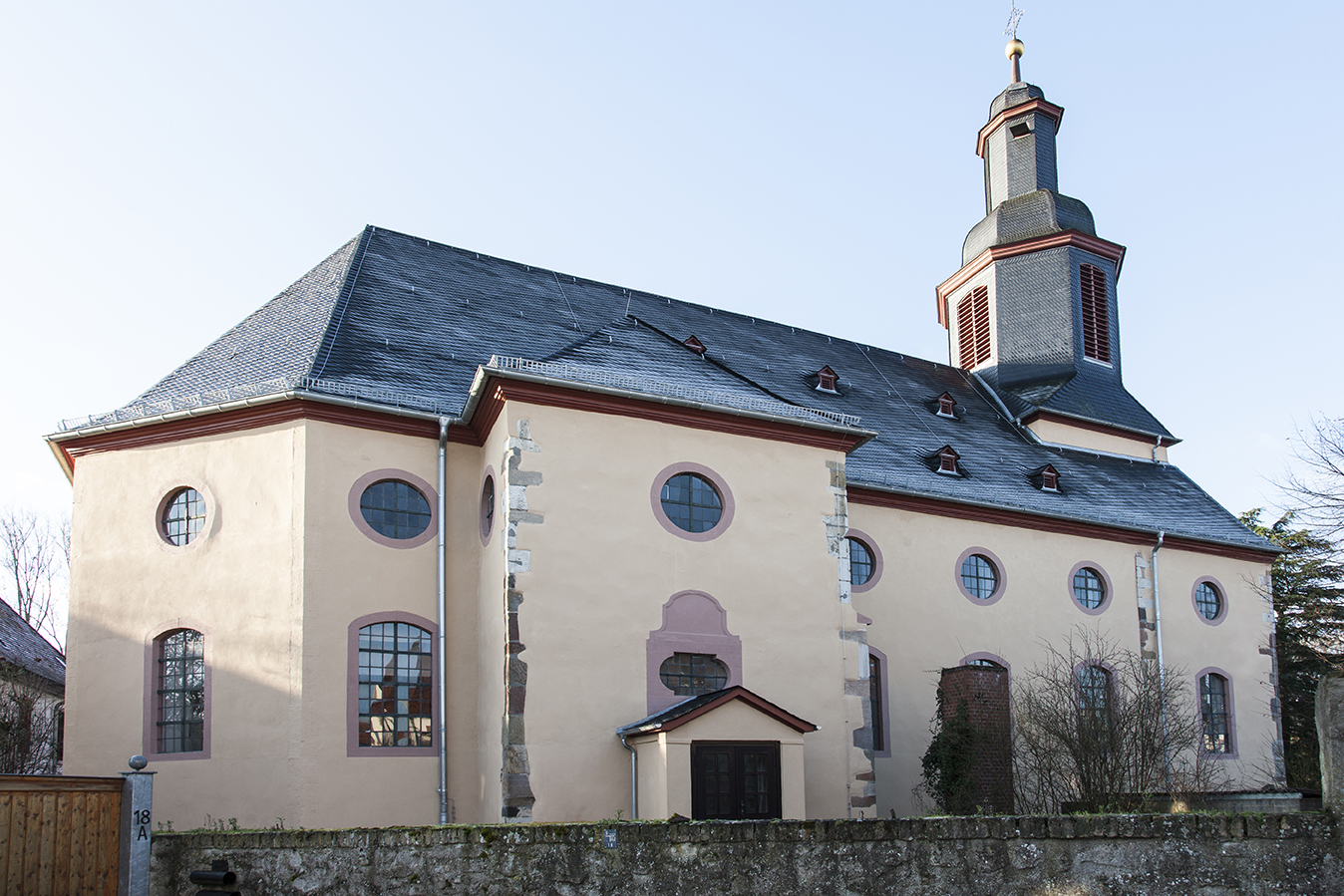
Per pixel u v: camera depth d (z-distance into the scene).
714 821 8.10
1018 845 7.69
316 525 16.05
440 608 16.64
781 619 16.88
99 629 16.88
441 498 17.02
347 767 15.48
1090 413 29.17
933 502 22.30
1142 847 7.53
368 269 21.39
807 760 16.44
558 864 8.32
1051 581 23.50
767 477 17.42
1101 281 31.09
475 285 23.09
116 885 10.30
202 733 15.94
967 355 32.22
